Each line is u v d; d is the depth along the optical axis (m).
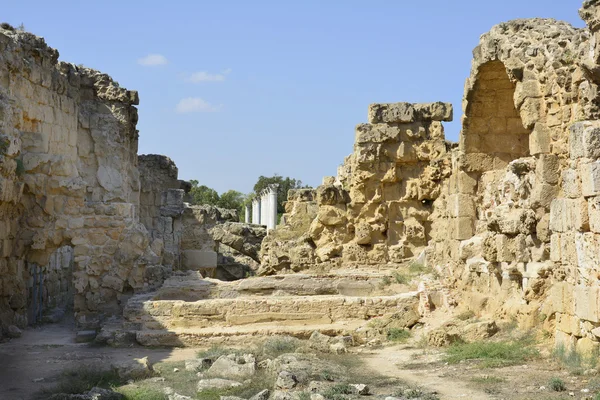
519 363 14.57
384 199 27.97
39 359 17.16
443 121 27.86
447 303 20.80
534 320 16.69
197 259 36.12
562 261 14.53
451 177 22.61
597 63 13.49
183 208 36.56
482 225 21.06
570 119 16.50
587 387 12.16
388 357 16.97
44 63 22.44
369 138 27.67
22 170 21.25
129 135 26.08
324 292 23.80
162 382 14.58
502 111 21.27
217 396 13.39
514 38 18.50
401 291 23.50
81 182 22.72
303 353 16.98
